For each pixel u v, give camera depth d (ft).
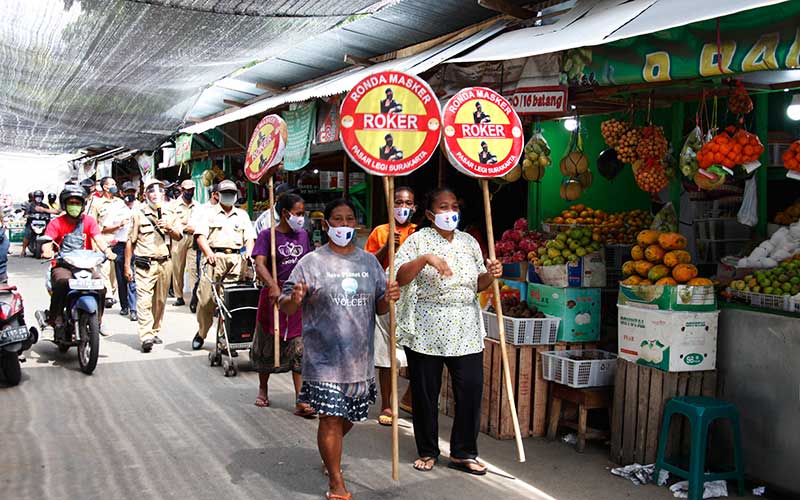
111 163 68.59
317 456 16.93
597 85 16.88
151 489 14.78
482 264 15.99
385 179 13.78
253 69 32.42
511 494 14.76
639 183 18.88
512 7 20.03
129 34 20.65
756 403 15.11
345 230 13.93
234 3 17.75
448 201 15.16
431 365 15.83
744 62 12.84
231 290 24.95
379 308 14.38
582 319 18.80
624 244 20.80
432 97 13.94
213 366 26.07
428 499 14.47
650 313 15.75
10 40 21.88
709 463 15.93
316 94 25.86
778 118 21.84
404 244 15.55
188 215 37.83
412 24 24.03
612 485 15.30
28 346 23.39
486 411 18.83
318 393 13.56
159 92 30.42
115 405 20.81
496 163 15.15
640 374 15.99
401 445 17.88
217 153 47.16
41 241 24.99
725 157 15.17
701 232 22.81
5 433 18.08
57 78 27.43
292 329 19.92
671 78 14.32
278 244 19.74
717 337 15.96
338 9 18.42
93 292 24.77
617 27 13.92
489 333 19.20
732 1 12.09
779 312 14.94
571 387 17.54
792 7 12.06
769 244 17.67
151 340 28.17
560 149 25.32
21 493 14.42
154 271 27.96
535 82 18.03
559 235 19.27
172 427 18.88
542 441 18.30
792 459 14.38
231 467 16.11
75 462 16.20
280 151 17.87
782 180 22.90
